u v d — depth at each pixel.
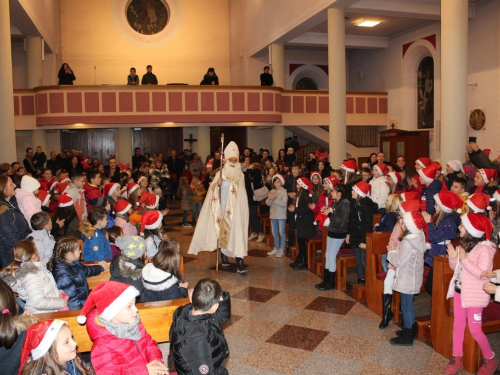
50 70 18.41
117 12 20.67
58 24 19.69
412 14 13.30
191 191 11.41
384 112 17.83
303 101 16.78
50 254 4.74
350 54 20.50
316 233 7.91
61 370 2.48
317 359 4.40
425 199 6.71
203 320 2.83
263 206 10.23
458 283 4.01
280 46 16.92
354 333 4.97
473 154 8.13
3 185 5.12
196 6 21.47
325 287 6.42
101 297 2.67
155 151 20.25
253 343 4.78
